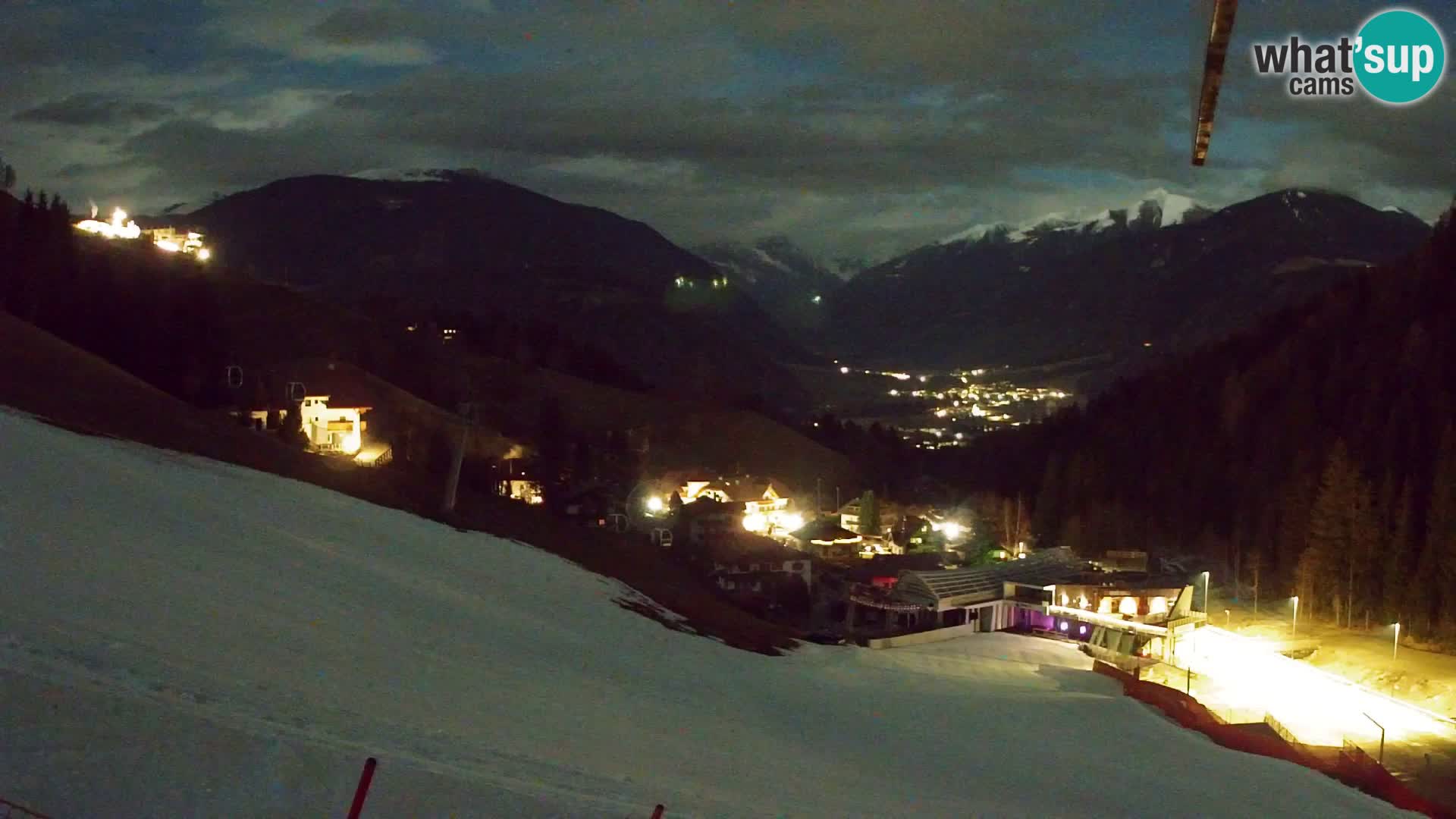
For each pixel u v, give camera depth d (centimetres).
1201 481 8762
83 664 1273
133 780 1002
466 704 1834
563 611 3488
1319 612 6400
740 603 6769
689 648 3544
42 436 3228
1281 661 5338
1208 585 6956
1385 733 4131
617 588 4288
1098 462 9806
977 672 4506
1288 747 3375
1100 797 2316
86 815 927
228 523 2909
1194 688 4734
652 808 1287
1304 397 8500
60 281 8188
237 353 9344
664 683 2794
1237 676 4997
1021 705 3631
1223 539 8200
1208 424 9819
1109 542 8594
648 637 3506
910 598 6288
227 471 3891
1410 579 5950
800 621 6794
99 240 11731
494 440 10456
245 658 1647
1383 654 5422
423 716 1614
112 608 1694
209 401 7744
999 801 2100
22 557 1850
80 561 1959
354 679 1753
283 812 1013
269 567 2558
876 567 7650
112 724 1095
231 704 1280
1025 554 8694
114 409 4484
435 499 5066
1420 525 6262
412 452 8381
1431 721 4362
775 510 10819
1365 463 7206
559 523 6031
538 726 1819
